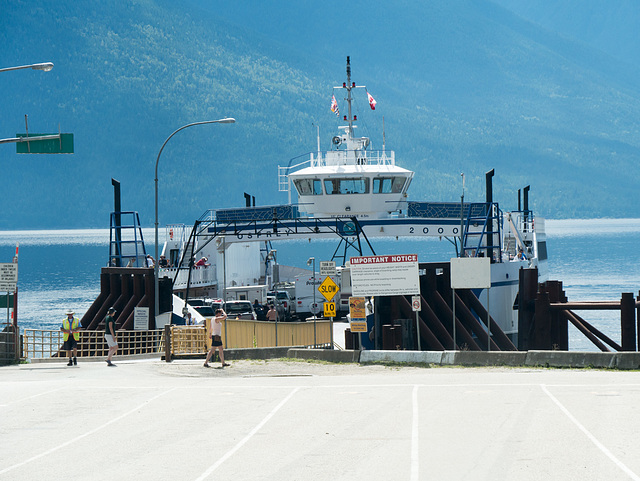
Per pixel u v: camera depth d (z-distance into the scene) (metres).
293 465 52.31
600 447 54.50
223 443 59.84
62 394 85.81
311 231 196.00
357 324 118.06
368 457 53.75
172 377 103.62
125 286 172.38
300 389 87.75
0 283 126.81
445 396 78.69
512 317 184.00
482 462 51.31
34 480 50.59
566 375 93.88
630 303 157.38
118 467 53.41
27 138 115.94
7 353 126.12
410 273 114.44
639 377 90.00
